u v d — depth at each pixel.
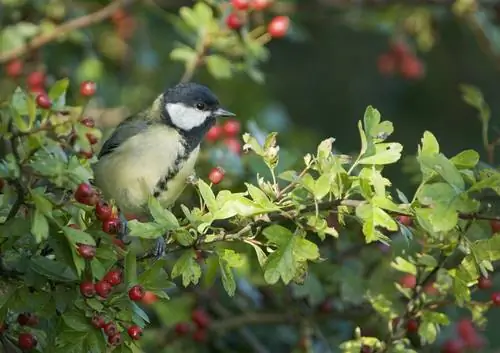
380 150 6.56
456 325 9.91
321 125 16.94
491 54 13.23
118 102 13.08
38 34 11.26
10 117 6.20
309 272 9.17
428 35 13.42
